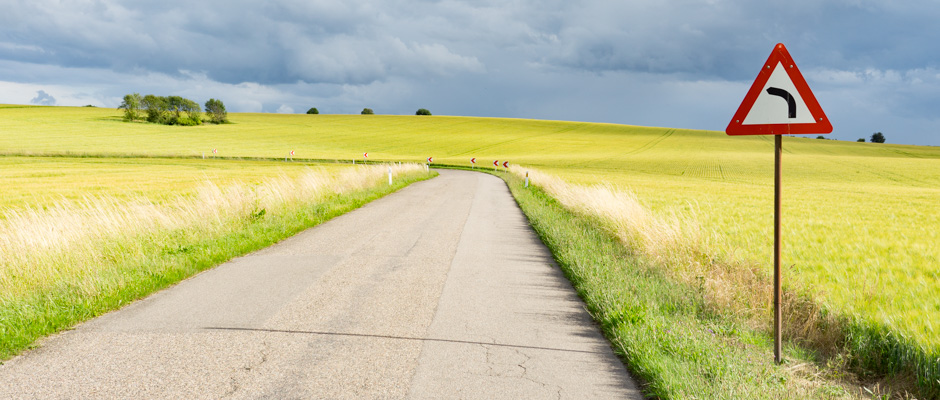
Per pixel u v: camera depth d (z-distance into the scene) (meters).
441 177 37.06
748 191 31.56
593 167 58.03
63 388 3.64
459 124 119.69
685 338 4.41
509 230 11.69
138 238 9.00
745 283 6.30
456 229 11.73
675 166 59.34
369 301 5.89
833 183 43.97
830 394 3.68
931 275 7.69
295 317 5.28
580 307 5.74
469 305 5.76
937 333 4.60
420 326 5.03
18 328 4.66
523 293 6.30
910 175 51.31
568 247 8.65
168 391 3.60
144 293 6.11
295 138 89.25
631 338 4.38
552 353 4.37
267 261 8.10
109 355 4.24
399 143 85.94
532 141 92.81
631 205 11.36
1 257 6.92
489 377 3.86
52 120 103.44
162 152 65.44
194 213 11.01
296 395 3.54
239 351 4.34
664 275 6.85
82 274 6.54
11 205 20.62
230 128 103.50
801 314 5.50
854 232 13.31
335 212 14.26
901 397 3.88
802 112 3.92
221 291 6.30
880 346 4.50
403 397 3.52
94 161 54.19
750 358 4.18
